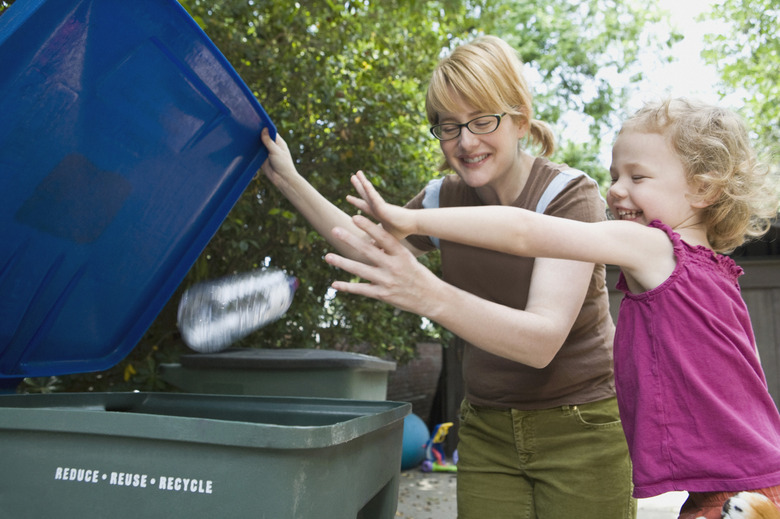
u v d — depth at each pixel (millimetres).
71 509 1051
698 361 1280
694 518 1283
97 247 1635
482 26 5895
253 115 1751
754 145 1542
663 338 1309
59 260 1571
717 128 1400
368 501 1424
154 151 1582
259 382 3131
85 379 3568
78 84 1324
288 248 4516
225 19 4156
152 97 1489
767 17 11703
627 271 1383
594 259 1321
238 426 1002
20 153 1325
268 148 1868
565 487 1794
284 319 4617
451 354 7367
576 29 17859
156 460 1034
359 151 4613
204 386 3201
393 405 1616
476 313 1381
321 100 4430
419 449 6148
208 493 1015
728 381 1273
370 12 5117
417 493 5156
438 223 1291
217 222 1873
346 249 1936
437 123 1846
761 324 6719
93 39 1284
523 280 1812
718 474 1235
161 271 1848
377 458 1364
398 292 1292
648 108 1449
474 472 1952
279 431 994
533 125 1951
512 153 1793
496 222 1295
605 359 1825
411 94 5168
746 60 11859
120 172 1544
